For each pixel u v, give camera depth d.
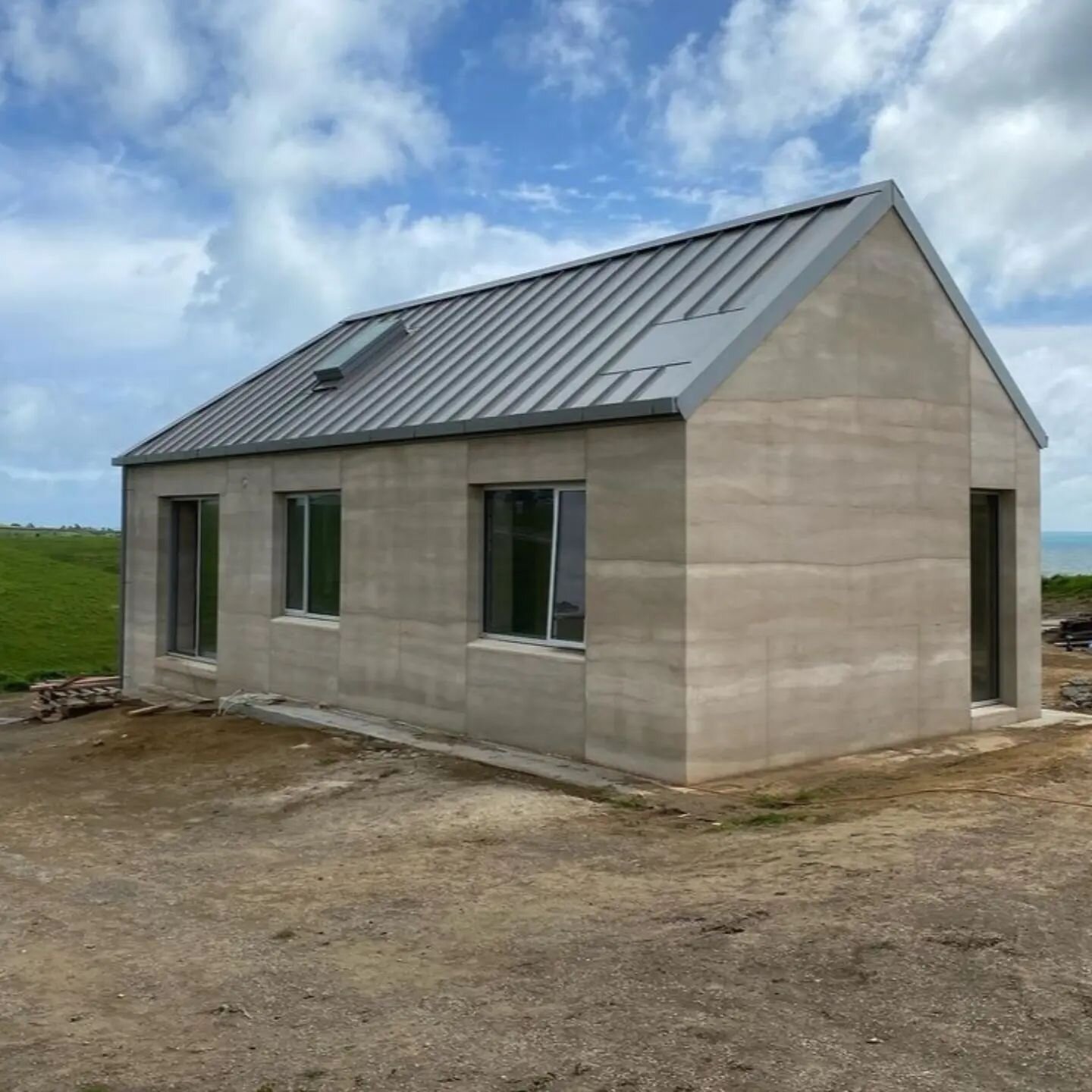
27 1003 5.79
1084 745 11.62
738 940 6.00
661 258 13.33
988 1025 4.88
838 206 11.88
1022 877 6.71
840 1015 5.04
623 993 5.43
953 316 12.53
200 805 10.73
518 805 9.63
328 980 5.92
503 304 15.11
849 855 7.45
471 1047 4.91
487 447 12.02
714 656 10.12
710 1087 4.41
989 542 13.56
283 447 14.92
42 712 17.94
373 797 10.34
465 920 6.81
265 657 15.66
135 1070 4.86
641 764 10.39
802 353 10.84
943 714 12.42
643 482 10.27
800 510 10.84
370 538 13.77
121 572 19.14
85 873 8.52
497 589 12.32
